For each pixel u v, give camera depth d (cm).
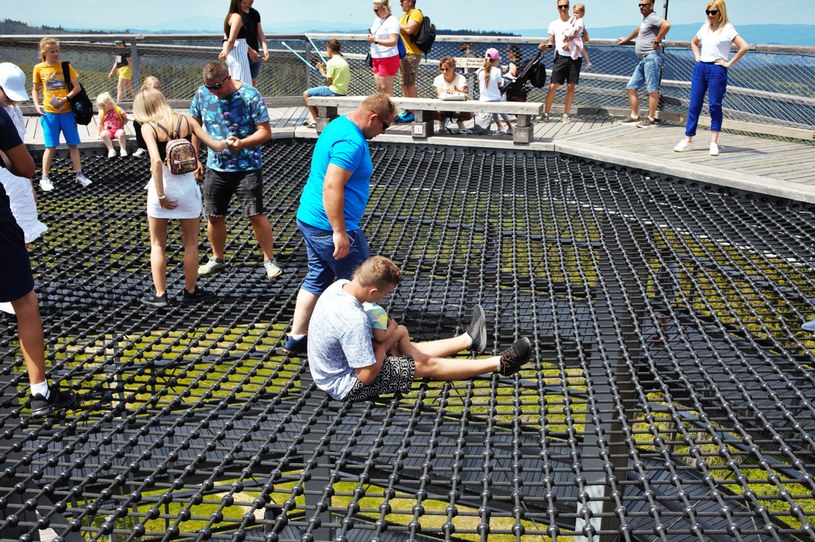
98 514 408
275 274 679
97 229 812
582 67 1298
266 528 617
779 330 585
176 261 746
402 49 1110
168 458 422
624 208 856
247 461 436
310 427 457
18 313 459
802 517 359
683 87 1198
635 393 552
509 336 583
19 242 452
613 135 1123
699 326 582
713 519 564
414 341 585
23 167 452
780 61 1069
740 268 689
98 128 1082
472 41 1281
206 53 1300
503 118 1172
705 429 459
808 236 739
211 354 573
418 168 1043
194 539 364
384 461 514
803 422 502
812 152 995
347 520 372
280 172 1031
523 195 930
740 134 1130
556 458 476
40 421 472
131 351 607
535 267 716
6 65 612
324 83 1410
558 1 1169
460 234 811
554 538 356
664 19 1141
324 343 458
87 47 1226
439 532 365
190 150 576
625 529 358
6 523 366
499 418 629
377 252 768
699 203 860
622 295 635
